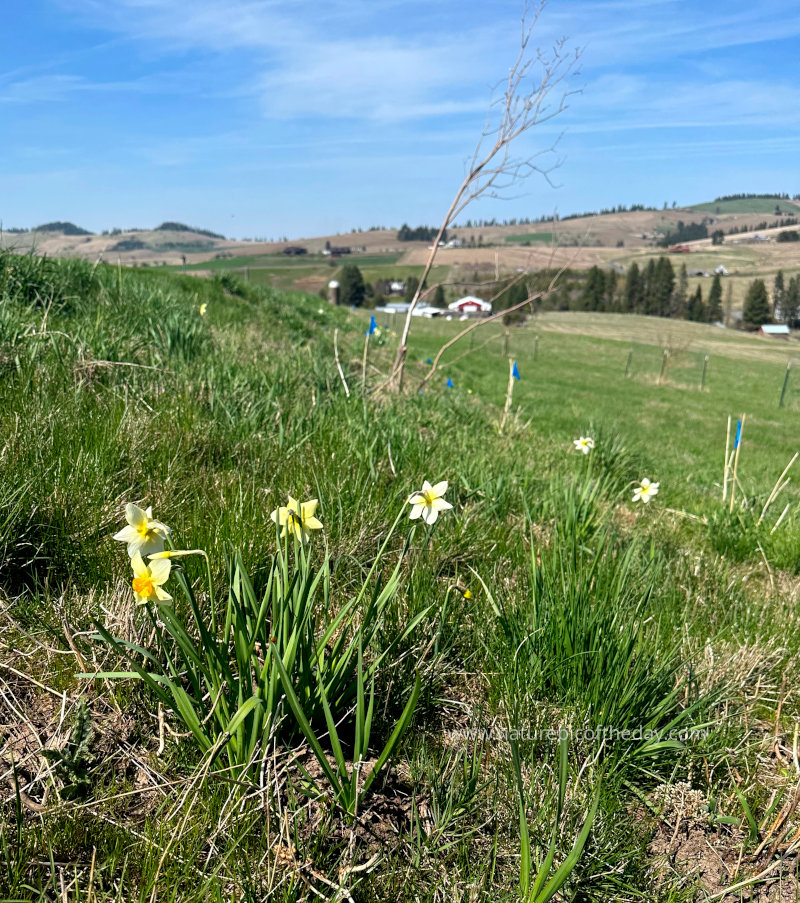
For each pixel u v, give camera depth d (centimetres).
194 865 163
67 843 162
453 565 331
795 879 197
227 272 1606
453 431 637
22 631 218
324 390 602
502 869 181
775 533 523
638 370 4675
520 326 7312
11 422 324
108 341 489
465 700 244
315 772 198
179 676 205
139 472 325
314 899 163
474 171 609
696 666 278
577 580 274
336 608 264
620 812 206
